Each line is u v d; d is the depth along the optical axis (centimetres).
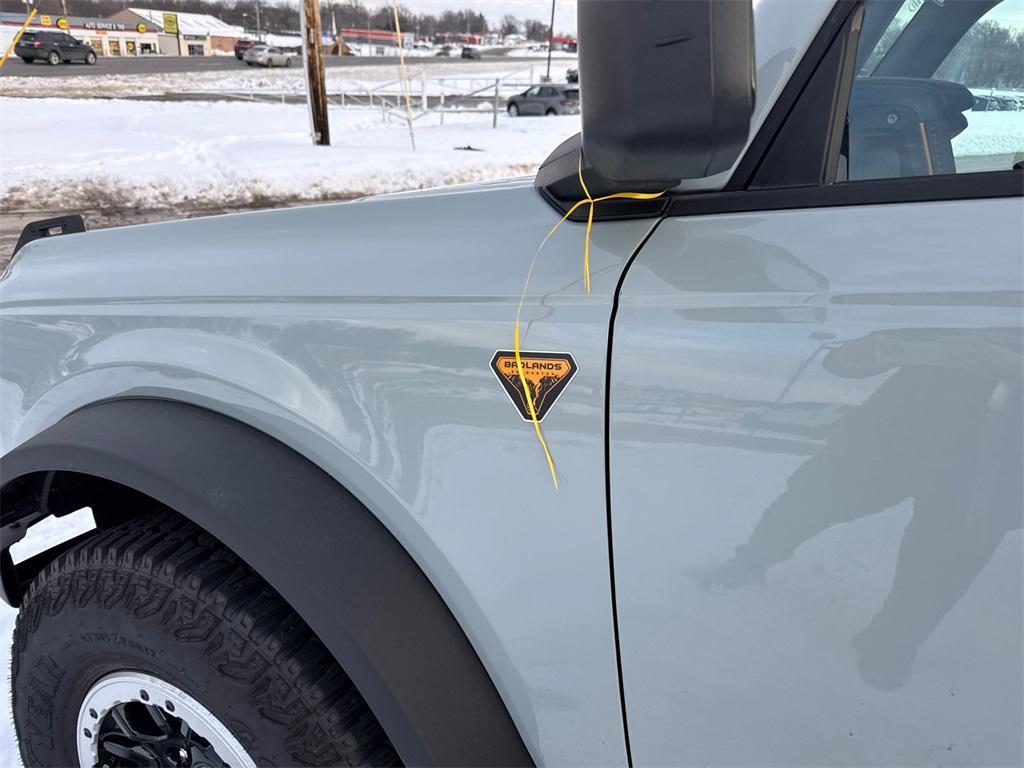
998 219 86
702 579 96
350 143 1842
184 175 1301
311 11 1639
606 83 79
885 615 88
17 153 1426
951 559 84
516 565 108
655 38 76
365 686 111
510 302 107
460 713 112
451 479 111
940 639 86
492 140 2008
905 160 108
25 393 167
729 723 99
